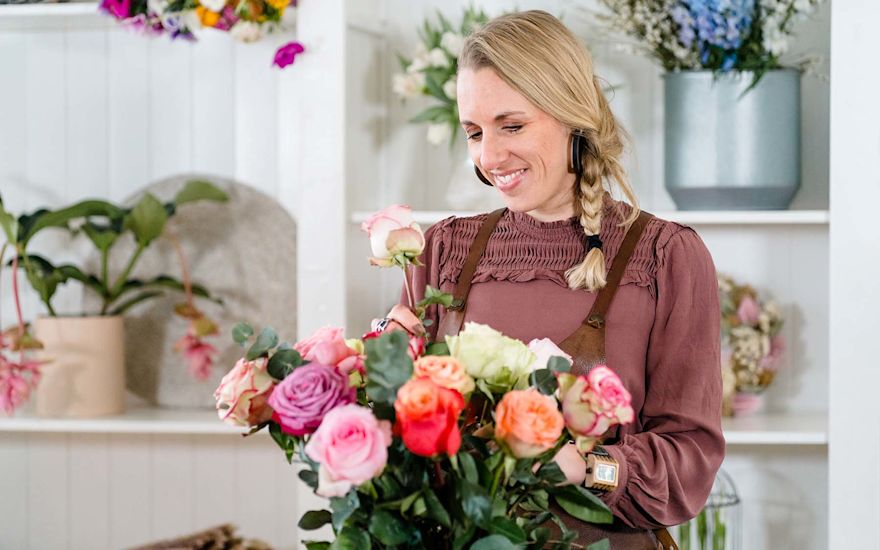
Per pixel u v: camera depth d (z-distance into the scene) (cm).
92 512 325
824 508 299
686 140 269
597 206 172
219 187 315
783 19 260
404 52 307
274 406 112
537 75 160
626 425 169
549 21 166
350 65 279
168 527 323
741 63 264
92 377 295
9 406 278
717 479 301
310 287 274
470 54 165
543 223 179
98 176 319
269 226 313
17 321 321
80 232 319
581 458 149
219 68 314
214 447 321
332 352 117
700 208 272
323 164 273
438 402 107
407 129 307
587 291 173
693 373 169
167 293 317
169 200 315
